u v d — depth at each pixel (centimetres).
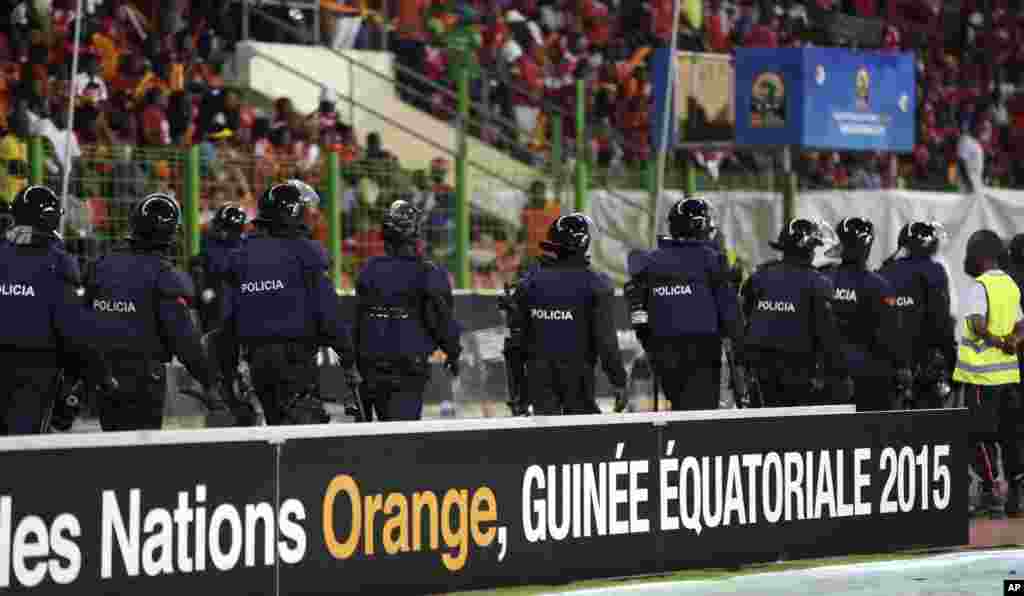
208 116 6881
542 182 7056
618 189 7456
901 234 4647
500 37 8831
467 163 6788
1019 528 4203
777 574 3334
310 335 3638
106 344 3356
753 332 4181
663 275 4056
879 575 3372
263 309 3619
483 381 6250
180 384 5603
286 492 2795
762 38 9331
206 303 4709
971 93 10962
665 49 6731
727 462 3394
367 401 3944
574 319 3941
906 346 4522
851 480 3594
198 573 2684
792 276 4147
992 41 11581
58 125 6378
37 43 6675
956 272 7200
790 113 6400
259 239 3656
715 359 4088
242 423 3828
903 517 3684
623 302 6469
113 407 3391
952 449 3784
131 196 5747
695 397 4084
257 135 7050
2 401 3180
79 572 2552
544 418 3136
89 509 2562
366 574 2898
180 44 7312
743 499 3419
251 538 2750
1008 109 11262
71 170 5647
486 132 8344
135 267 3388
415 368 3903
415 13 8644
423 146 8069
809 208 7156
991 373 4394
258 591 2758
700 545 3353
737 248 7138
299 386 3631
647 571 3281
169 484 2653
